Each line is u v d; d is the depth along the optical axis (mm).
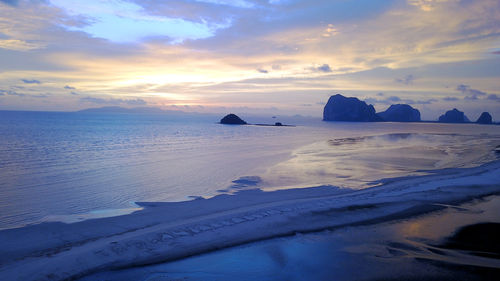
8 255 7477
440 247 8164
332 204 11969
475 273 6680
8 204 12328
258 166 22875
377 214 10781
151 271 6859
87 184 16219
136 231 9180
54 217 10750
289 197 13500
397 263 7211
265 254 7734
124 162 24203
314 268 7023
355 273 6785
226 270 6941
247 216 10477
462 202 12289
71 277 6496
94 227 9617
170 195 14133
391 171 20641
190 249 7914
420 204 11953
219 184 16578
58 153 28453
